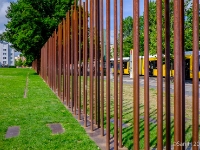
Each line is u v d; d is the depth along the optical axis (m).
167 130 2.87
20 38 28.56
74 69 7.15
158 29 2.80
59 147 4.19
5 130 5.24
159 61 2.83
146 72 3.07
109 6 4.21
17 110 7.36
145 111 3.11
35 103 8.72
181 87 2.58
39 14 29.36
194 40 2.44
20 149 4.11
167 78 2.82
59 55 10.64
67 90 8.27
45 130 5.20
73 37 7.57
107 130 4.07
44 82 18.92
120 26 3.85
